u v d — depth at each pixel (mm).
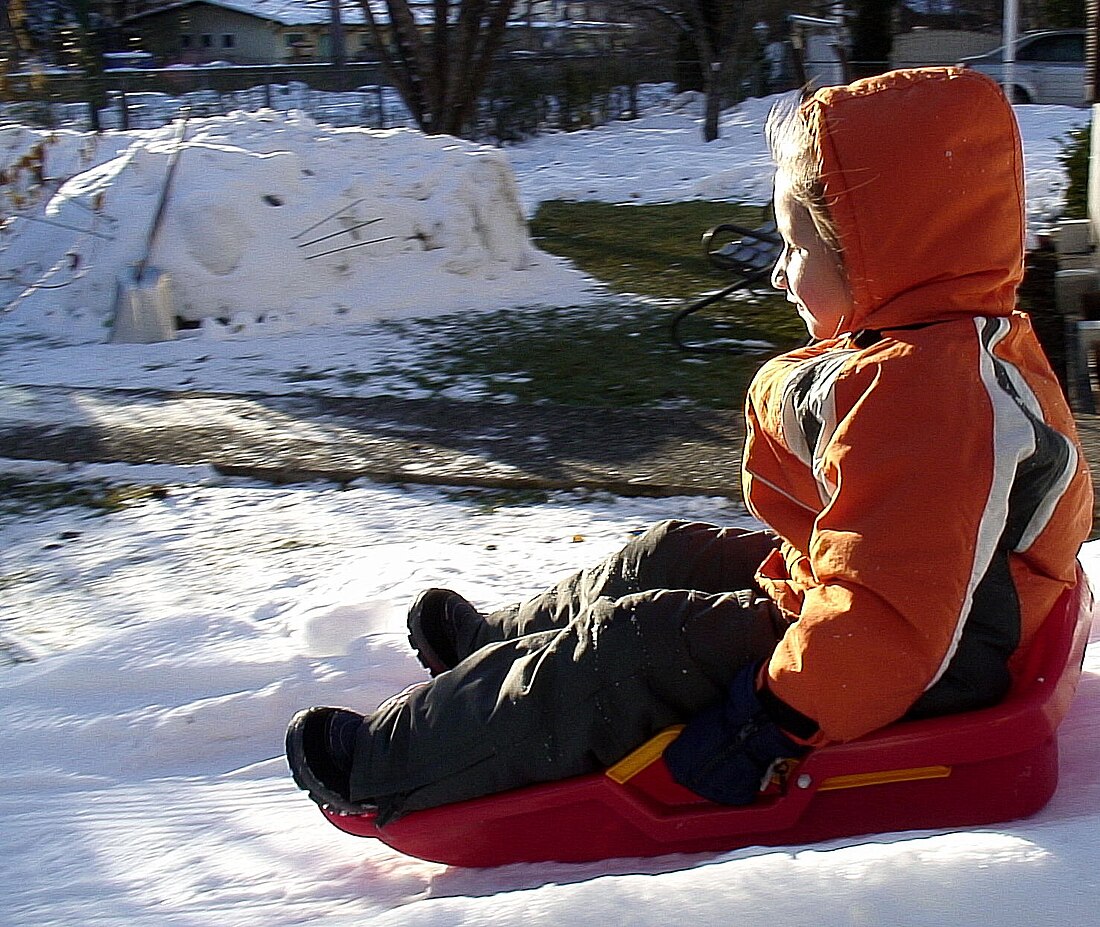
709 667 2090
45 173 10617
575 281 8984
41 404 5992
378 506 4605
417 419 5641
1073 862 1812
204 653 3264
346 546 4188
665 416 5633
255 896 2332
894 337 1983
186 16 41688
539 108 18422
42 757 2912
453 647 2641
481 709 2150
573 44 23234
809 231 2070
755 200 12617
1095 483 4582
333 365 6699
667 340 7137
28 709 3084
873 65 18219
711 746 2051
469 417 5668
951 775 2051
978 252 1976
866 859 1845
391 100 20750
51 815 2676
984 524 1870
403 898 2273
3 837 2586
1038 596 2100
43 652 3447
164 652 3270
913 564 1849
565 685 2102
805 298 2115
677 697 2100
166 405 5934
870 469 1885
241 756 2951
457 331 7473
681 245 10352
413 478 4875
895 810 2074
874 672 1870
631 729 2105
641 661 2086
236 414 5758
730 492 4652
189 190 7797
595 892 1845
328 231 8086
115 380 6453
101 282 7711
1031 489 1979
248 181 7934
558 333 7359
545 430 5441
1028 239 9273
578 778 2145
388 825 2236
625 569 2480
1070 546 2127
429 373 6492
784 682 1935
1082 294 6801
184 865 2451
